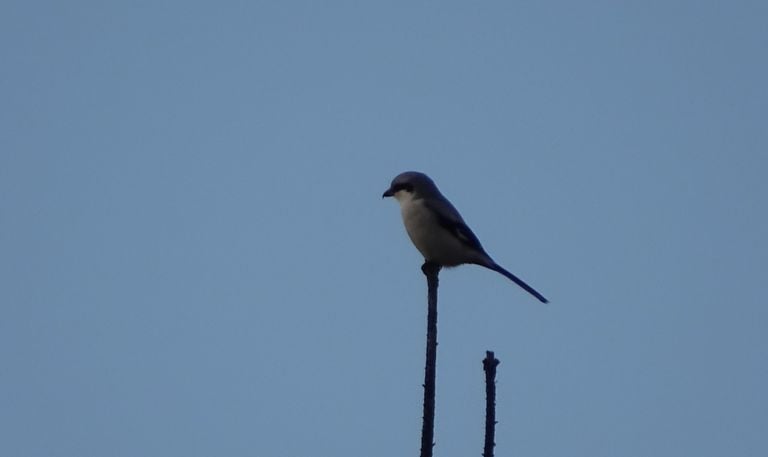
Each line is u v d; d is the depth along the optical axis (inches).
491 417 310.3
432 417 322.0
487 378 312.5
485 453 308.3
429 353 331.3
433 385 327.3
